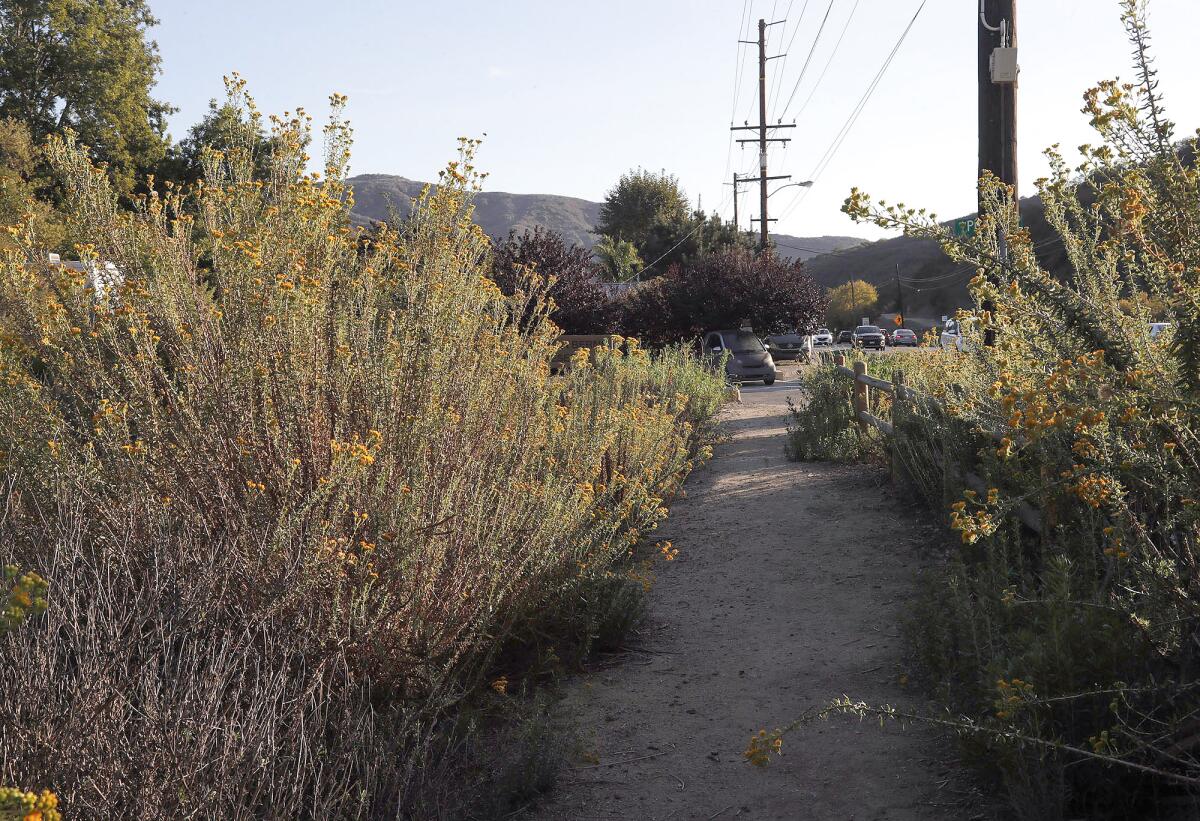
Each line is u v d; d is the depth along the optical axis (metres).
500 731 4.27
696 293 34.97
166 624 3.26
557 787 3.87
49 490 3.90
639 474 7.16
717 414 14.64
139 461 3.96
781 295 35.28
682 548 7.55
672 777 3.91
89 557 3.67
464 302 4.93
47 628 2.96
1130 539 3.39
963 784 3.59
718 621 5.85
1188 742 2.98
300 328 4.21
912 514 7.75
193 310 4.29
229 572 3.70
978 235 3.37
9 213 15.85
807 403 14.27
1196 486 3.07
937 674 4.33
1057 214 3.58
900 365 11.90
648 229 72.31
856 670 4.84
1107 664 3.27
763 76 42.84
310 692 3.37
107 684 2.87
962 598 4.19
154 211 4.45
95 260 4.38
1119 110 2.95
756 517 8.31
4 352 4.34
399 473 4.33
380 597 4.09
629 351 12.47
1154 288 3.11
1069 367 3.03
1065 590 3.48
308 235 4.47
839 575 6.48
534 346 6.12
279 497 4.09
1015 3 10.12
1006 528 5.17
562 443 5.95
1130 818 3.16
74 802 2.66
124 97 39.62
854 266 155.00
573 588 5.19
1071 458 4.09
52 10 37.81
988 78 10.23
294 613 3.87
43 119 38.59
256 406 4.20
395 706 3.98
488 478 4.97
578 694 4.78
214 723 2.88
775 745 3.30
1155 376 2.95
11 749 2.62
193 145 39.56
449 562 4.42
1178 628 3.33
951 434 6.73
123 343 4.18
